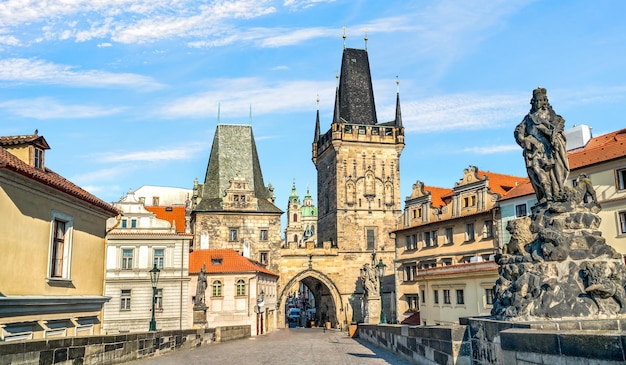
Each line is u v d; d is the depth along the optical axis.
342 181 102.94
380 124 111.12
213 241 97.00
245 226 98.31
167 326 69.44
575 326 11.07
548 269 12.91
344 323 97.62
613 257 13.09
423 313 56.16
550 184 14.10
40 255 22.59
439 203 68.25
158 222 72.00
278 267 97.81
